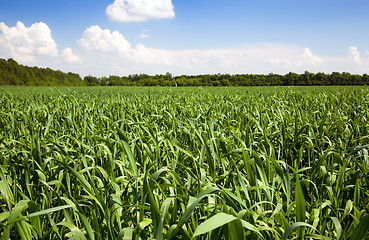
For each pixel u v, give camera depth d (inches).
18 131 161.9
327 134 143.9
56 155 108.6
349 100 332.8
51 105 312.0
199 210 75.4
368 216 43.0
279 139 144.6
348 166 114.0
